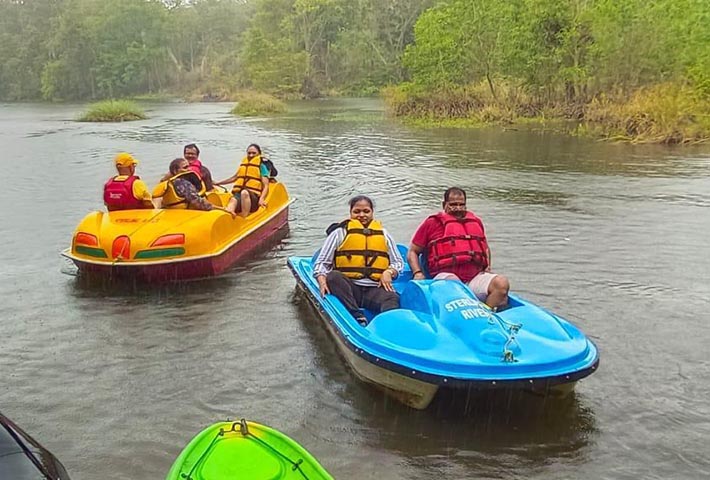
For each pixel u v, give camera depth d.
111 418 4.78
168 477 3.42
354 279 5.93
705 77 23.83
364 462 4.23
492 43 31.75
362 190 13.62
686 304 6.94
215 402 4.99
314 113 38.84
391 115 34.53
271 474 3.37
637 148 20.20
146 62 77.94
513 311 5.12
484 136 24.30
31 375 5.43
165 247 7.48
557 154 19.05
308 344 5.96
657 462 4.23
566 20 29.70
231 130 28.53
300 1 67.12
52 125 33.81
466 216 6.14
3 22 87.31
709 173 15.30
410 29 64.00
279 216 9.95
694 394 5.07
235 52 78.12
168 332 6.25
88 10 84.12
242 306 6.89
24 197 13.30
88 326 6.41
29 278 7.89
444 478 4.06
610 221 10.56
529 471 4.13
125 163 8.21
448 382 4.35
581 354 4.57
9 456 2.93
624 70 27.81
